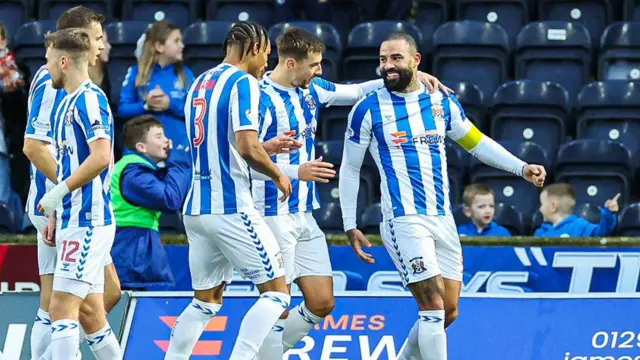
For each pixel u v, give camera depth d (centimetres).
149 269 2739
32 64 3719
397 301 2681
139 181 2698
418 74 2486
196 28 3725
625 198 3391
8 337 2600
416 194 2403
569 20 4028
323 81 2530
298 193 2431
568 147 3425
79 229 2194
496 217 3178
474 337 2633
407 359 2500
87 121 2178
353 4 4072
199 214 2250
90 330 2289
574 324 2652
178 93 3183
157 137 2752
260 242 2242
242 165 2245
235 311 2662
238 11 3988
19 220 3266
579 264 2830
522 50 3834
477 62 3794
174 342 2348
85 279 2198
